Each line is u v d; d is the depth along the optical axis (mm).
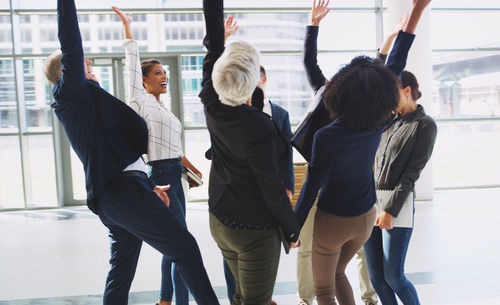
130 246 2148
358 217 1784
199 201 7480
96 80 2139
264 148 1521
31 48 7465
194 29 7711
